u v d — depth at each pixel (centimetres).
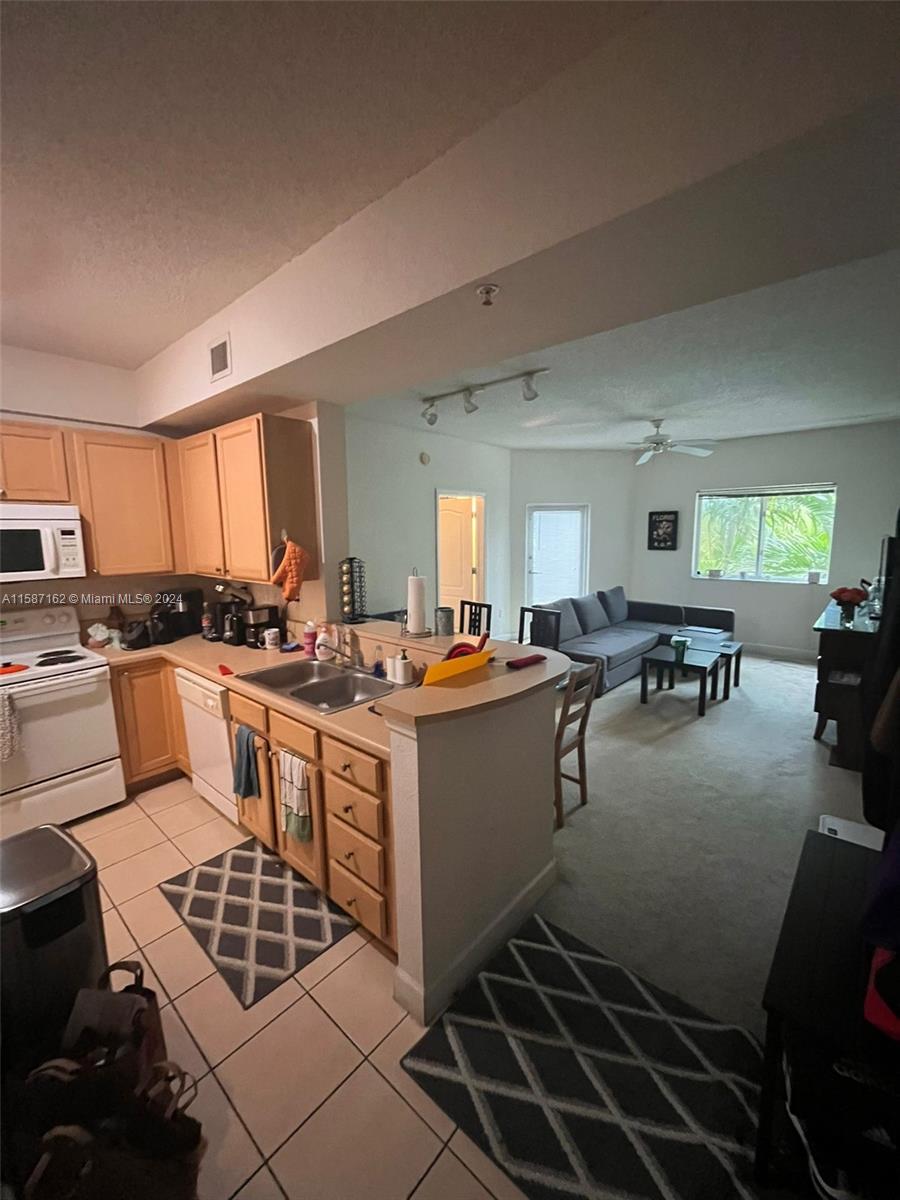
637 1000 173
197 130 134
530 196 131
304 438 287
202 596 366
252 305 224
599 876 236
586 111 120
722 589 652
